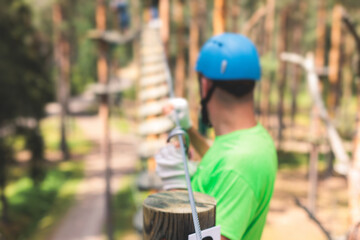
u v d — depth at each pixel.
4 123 21.03
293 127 38.97
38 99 22.12
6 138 21.95
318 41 22.17
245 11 26.05
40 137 23.33
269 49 24.97
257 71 1.10
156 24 10.21
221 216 0.96
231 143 1.06
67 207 24.28
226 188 0.99
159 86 4.93
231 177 0.99
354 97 35.22
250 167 1.01
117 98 43.97
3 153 21.72
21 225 22.03
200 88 1.17
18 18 21.58
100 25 18.34
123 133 42.56
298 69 37.94
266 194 1.03
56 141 40.44
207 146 1.46
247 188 0.98
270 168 1.04
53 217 22.80
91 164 33.31
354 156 2.24
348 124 30.81
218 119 1.12
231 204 0.97
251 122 1.12
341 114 31.14
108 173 18.25
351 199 1.88
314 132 18.02
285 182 23.38
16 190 26.38
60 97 37.06
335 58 16.59
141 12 29.47
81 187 27.58
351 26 2.79
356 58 2.87
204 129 1.44
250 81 1.10
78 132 45.09
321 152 27.53
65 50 37.72
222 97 1.11
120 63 52.56
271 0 24.89
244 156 1.02
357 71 2.86
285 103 48.97
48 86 23.33
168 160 1.04
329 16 25.34
